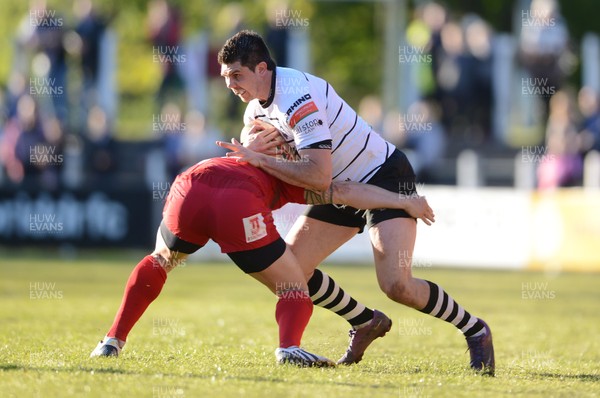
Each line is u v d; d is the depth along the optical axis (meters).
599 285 47.19
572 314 35.78
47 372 17.23
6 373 17.12
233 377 17.30
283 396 15.74
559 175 61.16
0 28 96.00
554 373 20.58
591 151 63.34
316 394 15.98
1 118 65.12
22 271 48.00
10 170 59.53
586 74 78.38
